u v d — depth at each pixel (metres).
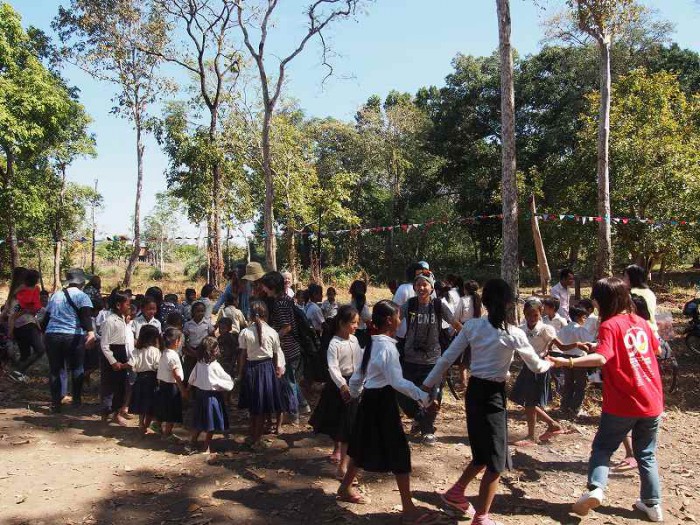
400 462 4.21
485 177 35.53
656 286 21.88
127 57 23.42
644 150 19.25
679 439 6.36
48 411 7.24
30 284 8.88
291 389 6.67
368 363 4.42
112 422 6.89
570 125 31.62
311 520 4.35
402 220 38.69
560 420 6.95
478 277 34.25
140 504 4.62
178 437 6.33
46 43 22.42
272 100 15.38
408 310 6.08
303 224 24.83
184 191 22.19
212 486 5.00
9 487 4.88
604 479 4.20
